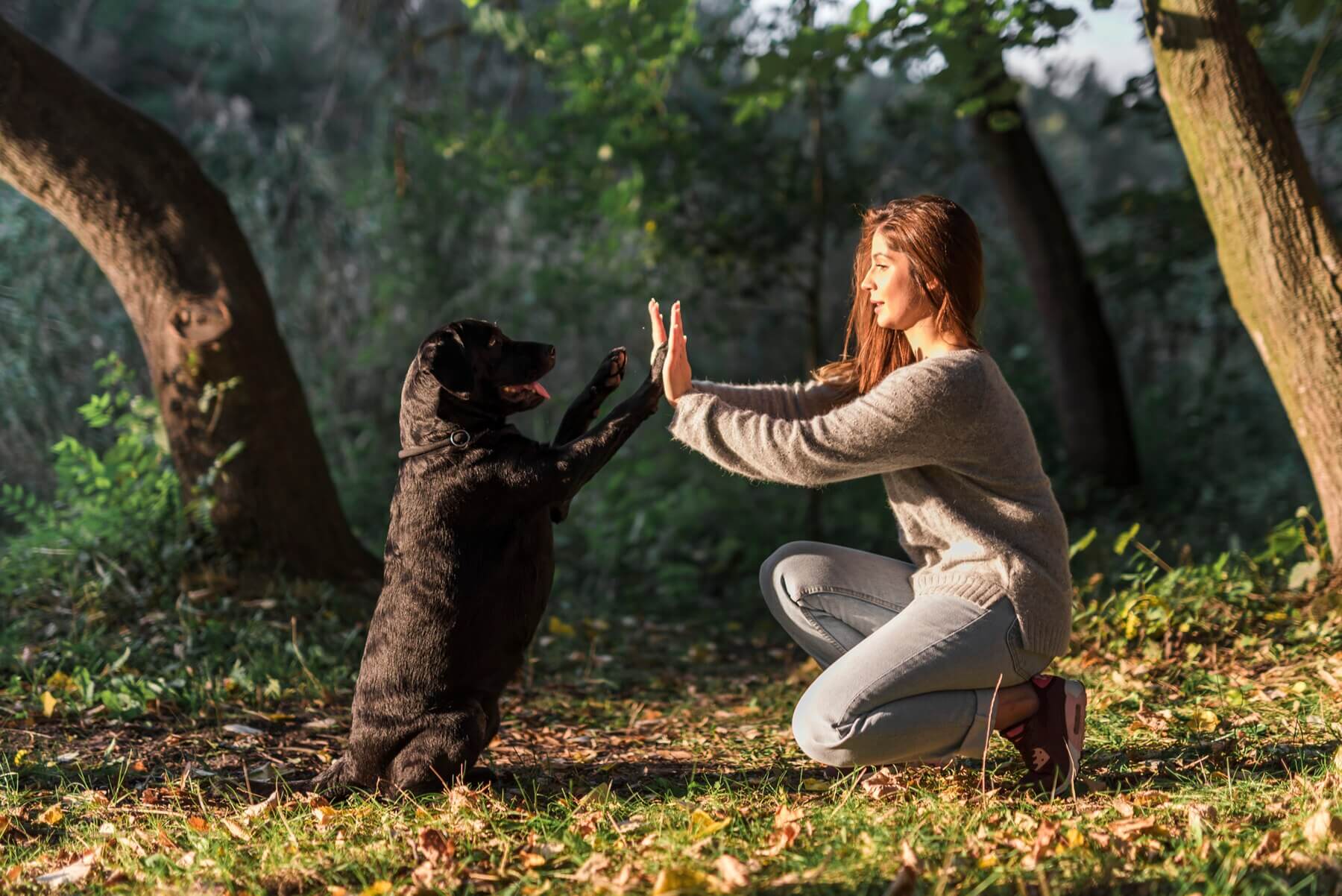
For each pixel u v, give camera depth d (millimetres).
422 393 2975
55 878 2459
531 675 5062
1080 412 9789
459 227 11281
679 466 10344
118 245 5840
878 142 11742
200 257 5906
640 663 5957
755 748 3682
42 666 4527
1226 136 4570
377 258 11477
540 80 12867
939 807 2678
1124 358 15320
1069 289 9734
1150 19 4723
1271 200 4520
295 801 2994
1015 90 6141
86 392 8641
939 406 2559
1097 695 3984
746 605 7984
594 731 4242
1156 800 2701
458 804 2811
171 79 14367
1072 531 8688
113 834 2768
